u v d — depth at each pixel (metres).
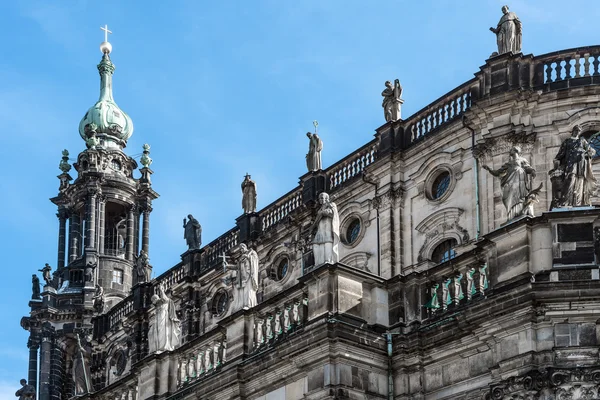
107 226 88.38
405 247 55.94
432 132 55.47
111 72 92.12
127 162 88.06
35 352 82.88
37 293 84.06
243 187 66.94
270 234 63.84
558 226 44.16
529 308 43.25
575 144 45.75
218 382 51.81
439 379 47.09
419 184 55.88
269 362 49.25
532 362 43.12
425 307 48.69
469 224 53.16
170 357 57.41
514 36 53.91
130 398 61.50
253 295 53.12
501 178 46.72
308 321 48.09
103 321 77.94
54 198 87.94
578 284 42.75
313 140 62.31
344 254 58.50
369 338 47.66
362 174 58.09
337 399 46.12
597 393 42.16
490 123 53.09
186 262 70.62
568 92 51.81
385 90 58.75
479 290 46.50
